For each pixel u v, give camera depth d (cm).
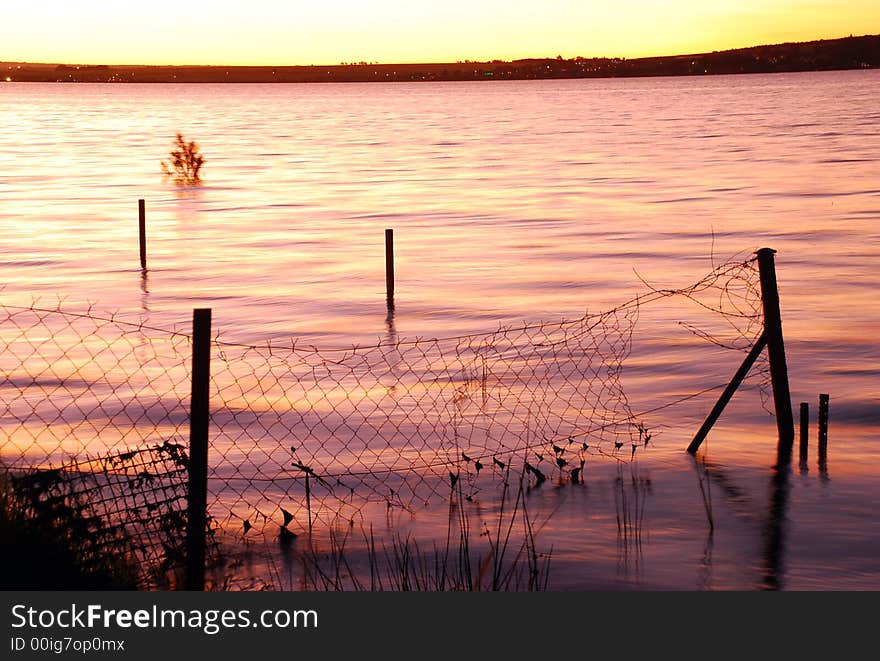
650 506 800
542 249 2444
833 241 2434
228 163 5325
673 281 1994
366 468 920
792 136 6488
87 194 3816
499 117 11812
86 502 701
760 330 1530
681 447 975
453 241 2602
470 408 1137
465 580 649
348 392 1219
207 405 618
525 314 1723
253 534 751
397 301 1856
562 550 705
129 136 8400
